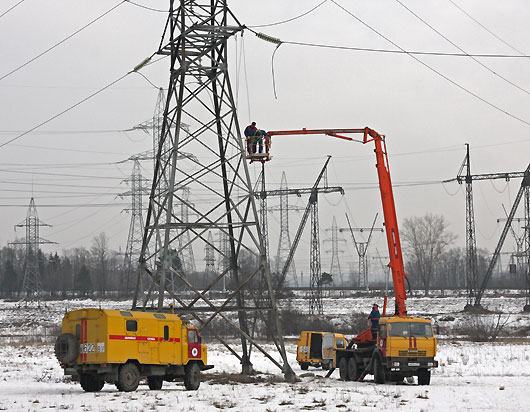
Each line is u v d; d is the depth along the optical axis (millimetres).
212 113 45094
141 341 35812
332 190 130375
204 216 42844
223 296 153250
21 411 27328
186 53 43656
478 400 32188
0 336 95250
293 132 47688
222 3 43344
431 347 41094
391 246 44812
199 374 38219
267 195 134500
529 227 145625
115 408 28219
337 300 183125
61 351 35219
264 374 48094
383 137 46594
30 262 190250
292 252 135625
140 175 138125
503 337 92562
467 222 148375
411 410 28609
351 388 38156
